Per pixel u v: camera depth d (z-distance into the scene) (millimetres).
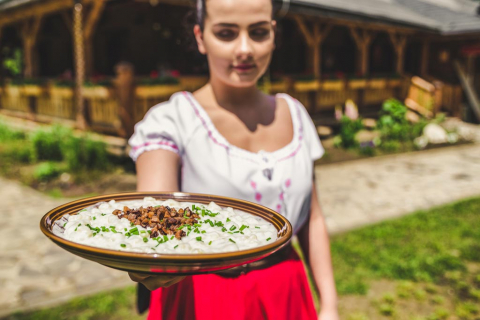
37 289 4207
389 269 4723
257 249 870
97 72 13656
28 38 13250
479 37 17312
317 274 1714
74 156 9047
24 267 4703
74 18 10039
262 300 1459
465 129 16219
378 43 18984
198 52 1692
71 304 3908
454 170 10000
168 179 1397
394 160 11133
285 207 1528
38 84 12531
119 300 3988
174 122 1479
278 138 1610
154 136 1448
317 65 13797
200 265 835
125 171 9141
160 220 1082
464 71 18328
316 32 13547
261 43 1439
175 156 1442
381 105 17094
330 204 7230
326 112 14820
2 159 10469
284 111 1707
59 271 4613
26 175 9055
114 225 1056
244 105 1585
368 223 6270
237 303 1430
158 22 12367
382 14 14125
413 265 4820
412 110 16891
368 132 14359
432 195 7855
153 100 9789
